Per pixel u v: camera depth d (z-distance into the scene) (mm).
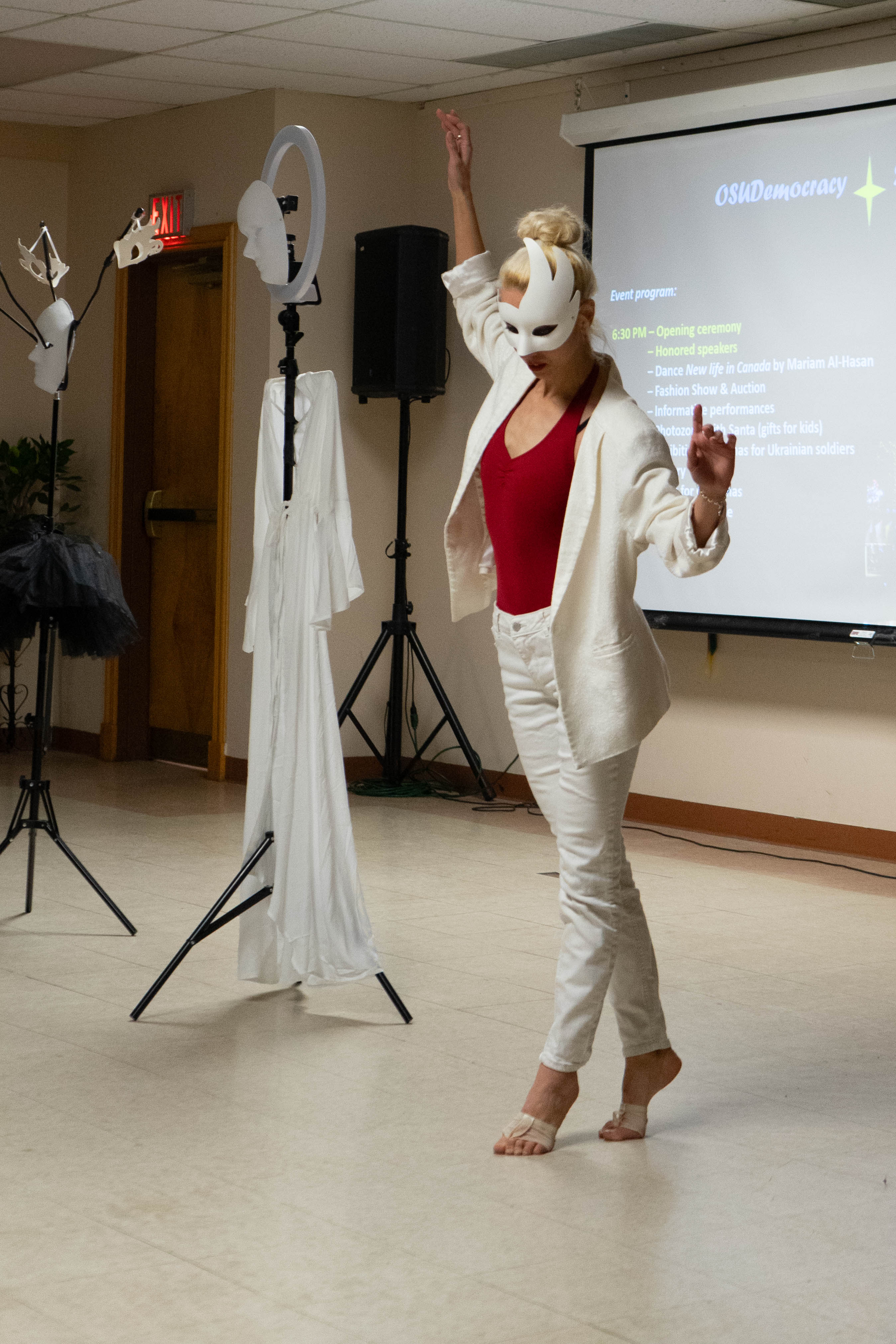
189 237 7727
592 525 2787
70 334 4621
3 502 8195
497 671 7418
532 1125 2969
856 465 6004
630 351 6734
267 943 3939
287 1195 2721
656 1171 2891
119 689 8328
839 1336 2254
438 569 7676
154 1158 2873
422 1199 2719
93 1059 3445
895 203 5828
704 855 6145
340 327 7516
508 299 2826
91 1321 2225
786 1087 3398
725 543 2621
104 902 4727
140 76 7156
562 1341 2213
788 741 6332
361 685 7250
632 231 6676
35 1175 2775
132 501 8281
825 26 6039
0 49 6699
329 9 5949
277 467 3896
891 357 5883
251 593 3916
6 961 4246
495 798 7305
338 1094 3262
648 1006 3039
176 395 8172
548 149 7121
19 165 8414
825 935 4855
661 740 6801
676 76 6625
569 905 2943
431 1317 2270
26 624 4758
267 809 3877
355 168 7516
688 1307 2330
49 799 4723
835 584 6086
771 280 6227
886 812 6027
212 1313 2262
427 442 7695
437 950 4520
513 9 5875
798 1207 2736
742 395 6355
